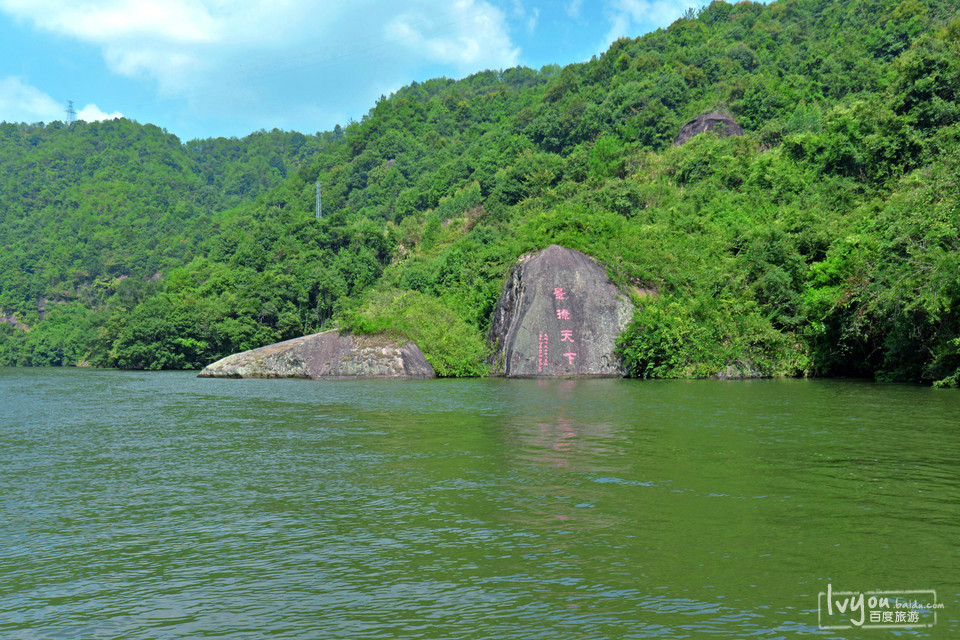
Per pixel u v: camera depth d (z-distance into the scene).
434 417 16.58
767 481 9.02
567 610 4.94
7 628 4.82
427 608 5.01
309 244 84.62
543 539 6.57
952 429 13.90
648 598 5.14
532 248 39.66
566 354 36.50
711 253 38.75
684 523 7.07
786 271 35.28
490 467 10.11
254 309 70.12
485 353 39.19
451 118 164.62
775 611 4.91
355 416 17.03
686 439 12.63
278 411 18.62
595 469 9.88
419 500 8.16
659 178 59.09
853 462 10.30
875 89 75.19
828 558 5.98
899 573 5.63
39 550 6.54
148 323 67.06
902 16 87.75
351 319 38.62
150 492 8.87
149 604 5.21
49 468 10.66
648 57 110.81
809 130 61.59
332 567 5.91
